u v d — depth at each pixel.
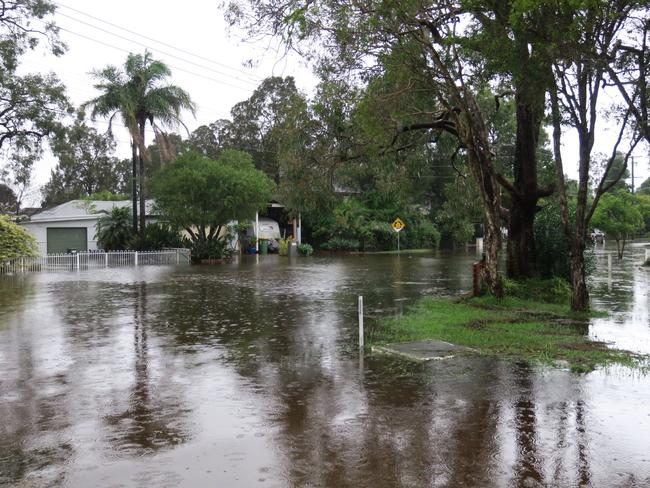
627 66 10.75
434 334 11.05
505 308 14.45
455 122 14.99
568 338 10.58
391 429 5.92
